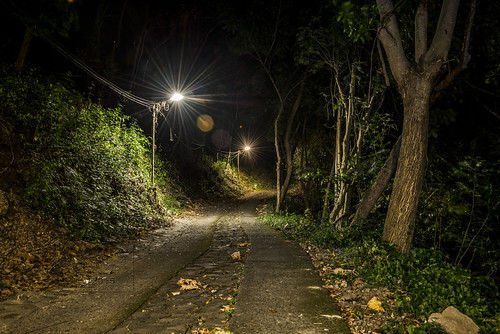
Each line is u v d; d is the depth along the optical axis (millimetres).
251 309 4836
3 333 4141
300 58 14484
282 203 22391
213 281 6535
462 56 7801
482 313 4875
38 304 5145
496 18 9633
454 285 5668
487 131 10992
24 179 9094
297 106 19453
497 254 9789
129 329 4348
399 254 7156
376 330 4230
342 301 5273
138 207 14758
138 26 24453
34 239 7621
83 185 11562
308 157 21000
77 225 9445
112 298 5562
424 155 7570
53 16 11023
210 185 34094
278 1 16609
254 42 17625
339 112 14359
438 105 11523
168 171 25875
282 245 9961
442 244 11680
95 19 19531
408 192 7578
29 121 10281
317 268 7324
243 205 28328
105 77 20016
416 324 4359
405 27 9461
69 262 7375
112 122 15992
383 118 11734
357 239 9891
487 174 9711
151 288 6145
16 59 12867
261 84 19984
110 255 8609
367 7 8172
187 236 12367
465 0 9672
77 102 14133
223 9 17469
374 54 12883
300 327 4254
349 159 13375
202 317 4750
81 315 4805
